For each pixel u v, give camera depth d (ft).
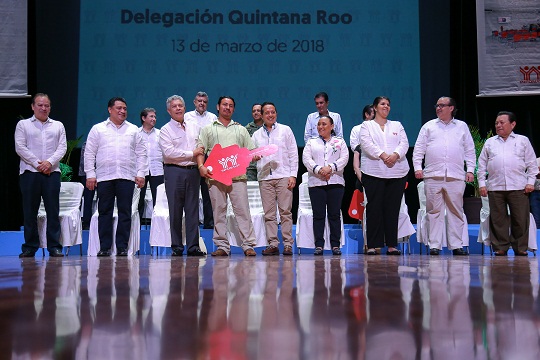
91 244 19.67
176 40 26.53
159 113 26.48
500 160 18.74
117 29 26.53
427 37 26.76
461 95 26.71
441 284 6.56
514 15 26.03
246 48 26.50
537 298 5.15
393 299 5.07
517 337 3.27
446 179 18.42
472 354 2.85
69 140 26.50
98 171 18.28
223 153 16.78
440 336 3.29
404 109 26.55
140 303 4.94
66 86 26.61
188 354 2.83
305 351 2.88
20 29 25.79
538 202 22.74
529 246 19.38
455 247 18.63
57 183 18.39
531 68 26.00
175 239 17.38
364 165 18.25
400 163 18.15
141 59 26.55
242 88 26.48
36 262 13.29
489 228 19.20
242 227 17.11
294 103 26.45
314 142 18.92
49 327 3.69
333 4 26.53
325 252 20.89
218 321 3.89
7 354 2.86
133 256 17.53
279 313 4.25
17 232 21.84
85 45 26.50
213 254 16.92
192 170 17.33
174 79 26.50
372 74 26.53
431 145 18.60
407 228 19.86
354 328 3.56
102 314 4.27
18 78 25.80
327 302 4.90
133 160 18.53
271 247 18.16
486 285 6.42
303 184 20.43
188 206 17.33
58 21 26.61
